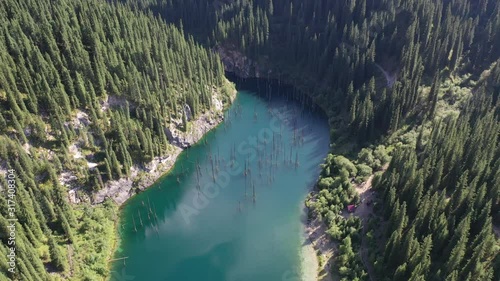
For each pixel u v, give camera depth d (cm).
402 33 14875
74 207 9912
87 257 8800
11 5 11338
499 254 7106
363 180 10812
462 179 8269
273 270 9062
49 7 12075
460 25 14238
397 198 9112
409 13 15025
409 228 8212
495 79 13000
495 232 8162
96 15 12744
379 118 12438
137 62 12612
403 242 7806
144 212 10638
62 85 10256
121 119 11088
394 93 11981
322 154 12688
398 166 10019
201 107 13812
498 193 8150
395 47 14725
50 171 9188
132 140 11150
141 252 9562
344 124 13512
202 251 9588
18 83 10012
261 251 9531
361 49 15125
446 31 14050
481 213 7775
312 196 10900
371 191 10381
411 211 8706
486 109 10875
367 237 9006
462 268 7156
